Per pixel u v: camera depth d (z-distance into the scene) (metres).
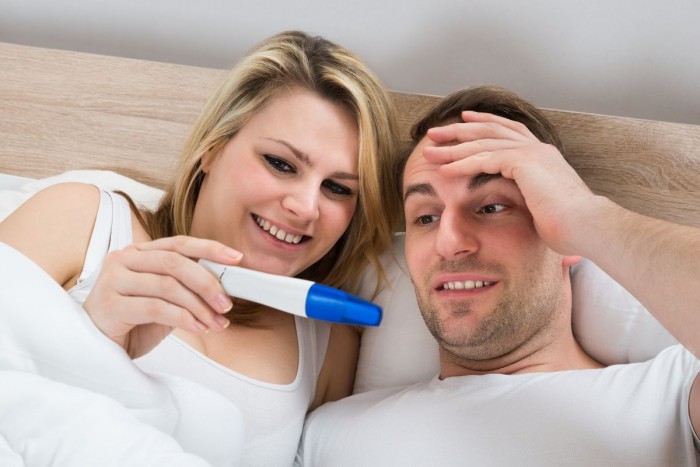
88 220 0.96
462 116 0.94
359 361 1.13
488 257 0.87
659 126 1.10
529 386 0.86
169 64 1.31
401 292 1.11
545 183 0.78
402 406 0.92
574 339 1.00
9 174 1.39
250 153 0.97
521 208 0.88
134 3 1.41
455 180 0.88
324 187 1.01
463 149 0.88
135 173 1.34
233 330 1.01
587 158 1.13
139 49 1.43
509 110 0.99
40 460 0.59
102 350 0.68
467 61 1.29
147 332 0.74
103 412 0.62
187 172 1.04
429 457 0.83
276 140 0.95
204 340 0.97
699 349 0.59
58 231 0.92
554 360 0.92
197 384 0.79
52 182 1.20
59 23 1.45
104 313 0.70
